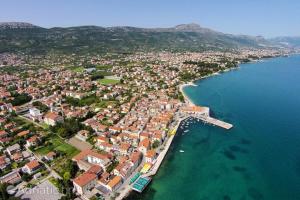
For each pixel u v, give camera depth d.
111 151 145.75
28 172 125.38
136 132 168.38
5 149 149.50
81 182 110.44
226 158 147.25
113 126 181.12
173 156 148.38
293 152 154.62
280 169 136.25
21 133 166.62
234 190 118.75
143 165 134.50
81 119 198.25
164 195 114.31
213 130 186.62
